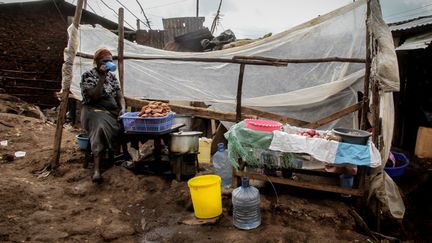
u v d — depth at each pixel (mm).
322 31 4867
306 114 5312
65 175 4438
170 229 3285
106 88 4469
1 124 6930
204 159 5426
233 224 3344
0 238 2844
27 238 2904
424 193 5262
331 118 4598
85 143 4660
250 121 3971
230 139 3877
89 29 5742
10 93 12008
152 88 5785
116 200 3852
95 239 3045
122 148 4973
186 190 3949
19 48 12062
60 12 12344
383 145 4125
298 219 3545
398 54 7961
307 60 4586
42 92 12445
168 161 4723
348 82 4844
